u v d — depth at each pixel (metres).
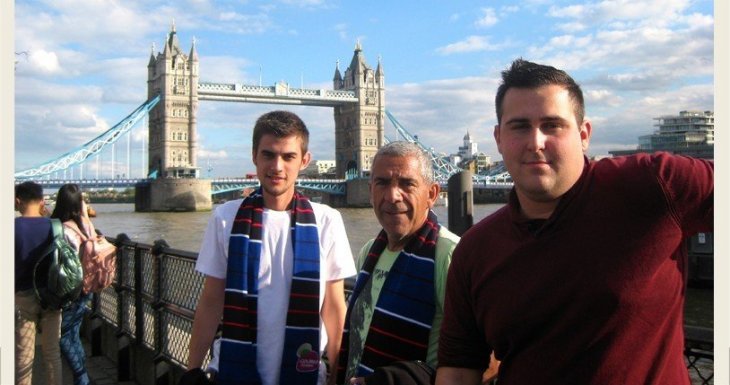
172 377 5.26
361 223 60.94
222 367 2.88
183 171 103.81
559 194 1.91
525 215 2.01
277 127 3.00
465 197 6.62
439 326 2.57
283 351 2.91
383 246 2.85
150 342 5.82
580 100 1.98
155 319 5.53
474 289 2.08
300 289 2.96
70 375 6.08
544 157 1.89
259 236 3.01
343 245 3.23
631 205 1.82
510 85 1.98
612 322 1.77
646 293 1.77
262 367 2.91
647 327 1.77
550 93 1.91
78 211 5.25
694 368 2.35
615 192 1.86
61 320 5.09
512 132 1.96
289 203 3.13
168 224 64.81
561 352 1.84
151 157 117.19
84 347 7.34
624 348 1.77
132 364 6.13
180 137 113.38
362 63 132.12
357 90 130.25
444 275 2.54
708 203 1.78
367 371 2.57
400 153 2.65
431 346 2.55
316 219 3.17
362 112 130.00
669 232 1.80
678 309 1.84
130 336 6.18
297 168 3.07
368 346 2.61
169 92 112.25
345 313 3.17
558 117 1.90
